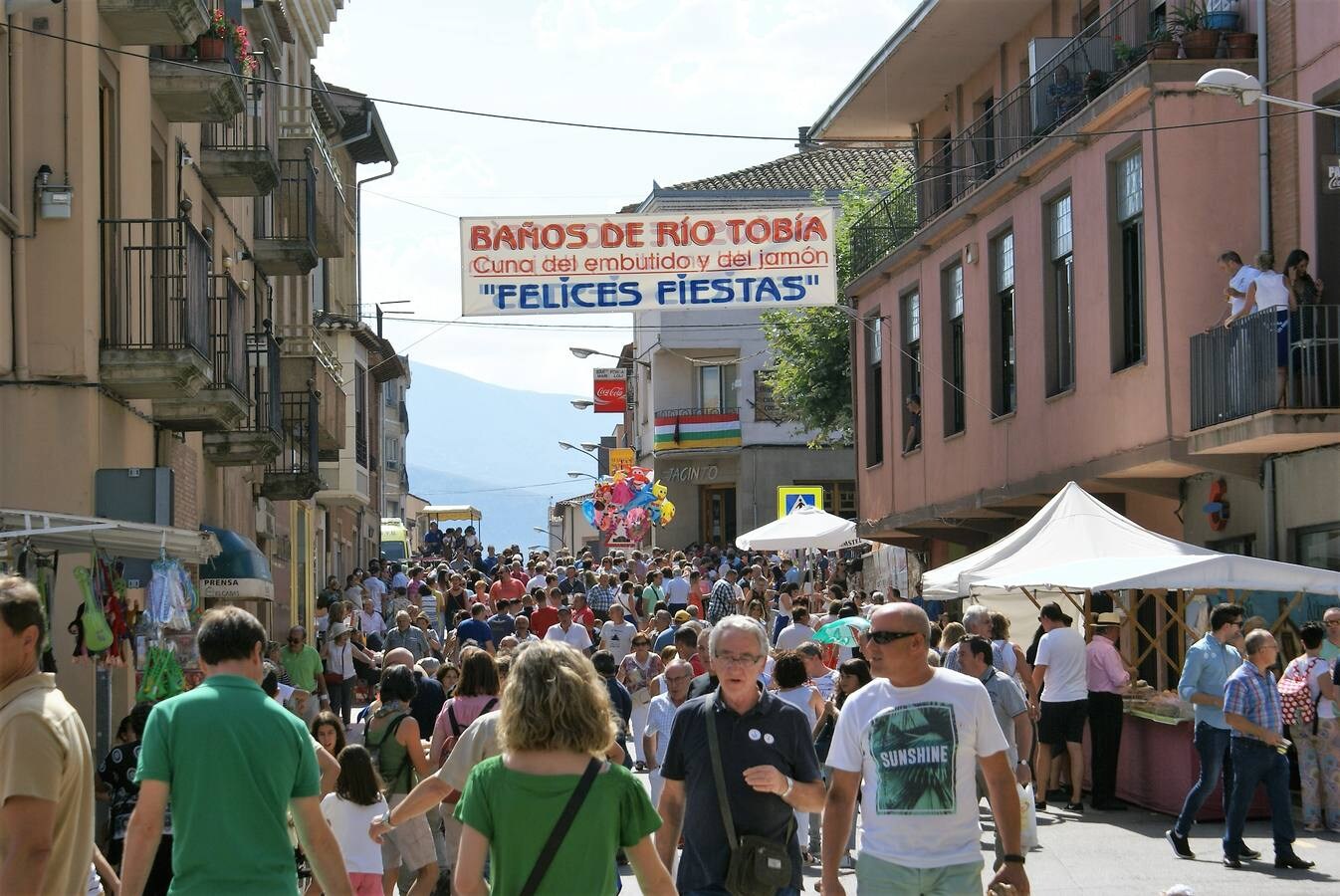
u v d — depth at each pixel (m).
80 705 16.16
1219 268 20.64
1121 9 23.78
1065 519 19.03
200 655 6.90
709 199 57.19
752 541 32.25
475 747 9.86
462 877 6.10
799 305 21.94
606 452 79.38
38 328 16.28
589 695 6.21
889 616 7.57
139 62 19.02
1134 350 21.91
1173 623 20.19
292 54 35.12
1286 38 20.22
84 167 16.48
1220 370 19.66
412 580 36.50
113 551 12.96
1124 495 23.88
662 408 65.94
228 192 24.22
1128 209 21.88
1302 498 19.56
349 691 26.33
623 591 34.34
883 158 58.62
